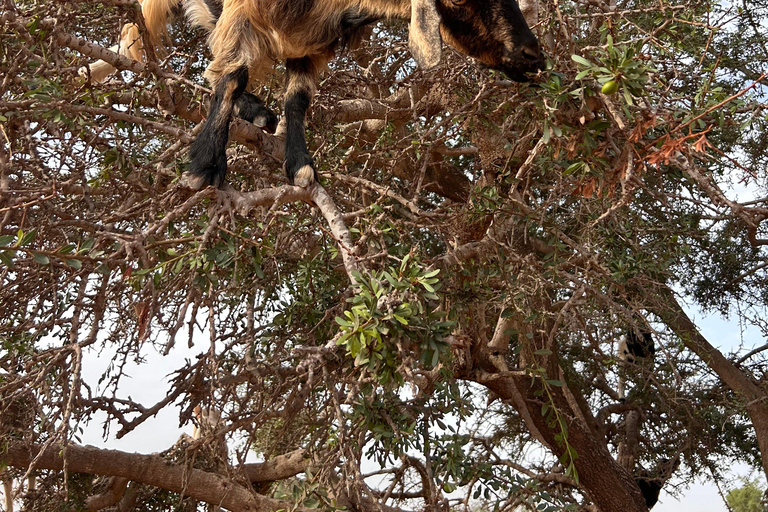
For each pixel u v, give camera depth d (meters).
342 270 5.84
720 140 7.08
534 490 5.65
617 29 4.64
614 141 4.48
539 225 5.77
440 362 4.58
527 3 5.20
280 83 6.93
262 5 4.70
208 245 3.80
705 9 4.96
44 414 4.66
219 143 4.52
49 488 7.00
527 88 4.74
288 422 5.62
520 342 7.21
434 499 4.92
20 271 4.14
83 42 4.39
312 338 5.48
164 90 4.90
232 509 7.73
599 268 5.48
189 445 5.29
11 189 3.73
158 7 5.49
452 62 5.39
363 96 6.69
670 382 8.26
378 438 4.35
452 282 5.68
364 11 4.75
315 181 4.59
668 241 6.43
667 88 4.29
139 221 5.02
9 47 4.16
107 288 4.16
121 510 9.00
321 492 4.17
